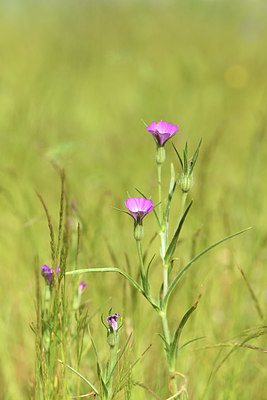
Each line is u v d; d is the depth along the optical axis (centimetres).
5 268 278
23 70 640
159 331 253
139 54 707
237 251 290
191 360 247
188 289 255
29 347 256
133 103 565
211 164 379
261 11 1020
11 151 371
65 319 225
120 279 258
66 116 500
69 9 905
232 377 243
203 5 1010
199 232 255
